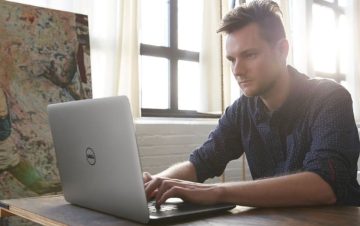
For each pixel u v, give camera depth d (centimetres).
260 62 127
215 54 334
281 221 90
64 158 111
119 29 283
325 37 488
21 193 209
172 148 324
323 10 488
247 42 126
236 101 156
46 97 226
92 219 96
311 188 104
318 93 130
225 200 103
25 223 199
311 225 86
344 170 108
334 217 93
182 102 351
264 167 147
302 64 432
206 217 96
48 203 117
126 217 95
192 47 355
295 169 134
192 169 148
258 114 144
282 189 104
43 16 232
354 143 118
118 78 280
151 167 310
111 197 97
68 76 236
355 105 490
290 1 418
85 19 250
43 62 228
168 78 342
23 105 217
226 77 343
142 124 306
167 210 97
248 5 131
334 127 118
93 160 99
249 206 104
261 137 146
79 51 244
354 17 500
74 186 110
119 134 89
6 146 208
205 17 335
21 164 211
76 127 102
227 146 156
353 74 495
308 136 130
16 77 217
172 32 343
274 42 130
